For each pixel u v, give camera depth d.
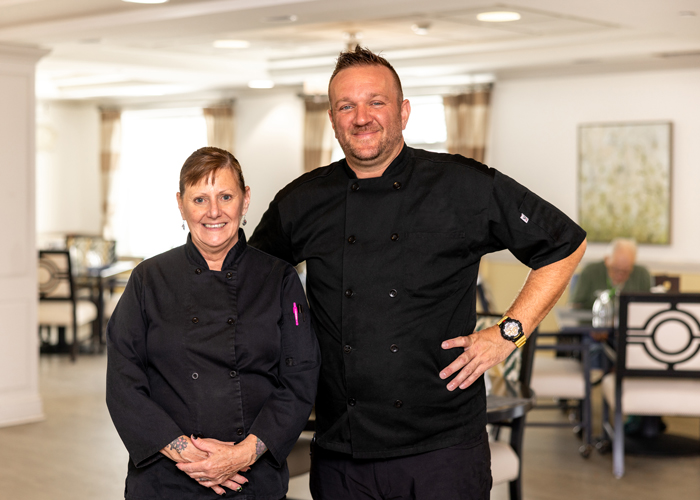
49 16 5.03
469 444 2.08
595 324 4.88
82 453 4.89
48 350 8.15
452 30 6.21
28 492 4.20
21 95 5.55
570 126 7.56
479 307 6.02
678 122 7.07
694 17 5.02
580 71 7.43
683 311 4.15
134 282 2.12
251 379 2.08
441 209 2.06
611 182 7.39
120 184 10.84
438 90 8.31
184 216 2.13
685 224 7.11
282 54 7.60
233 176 2.09
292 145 9.42
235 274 2.11
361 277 2.05
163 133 10.56
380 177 2.08
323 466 2.16
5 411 5.52
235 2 4.69
